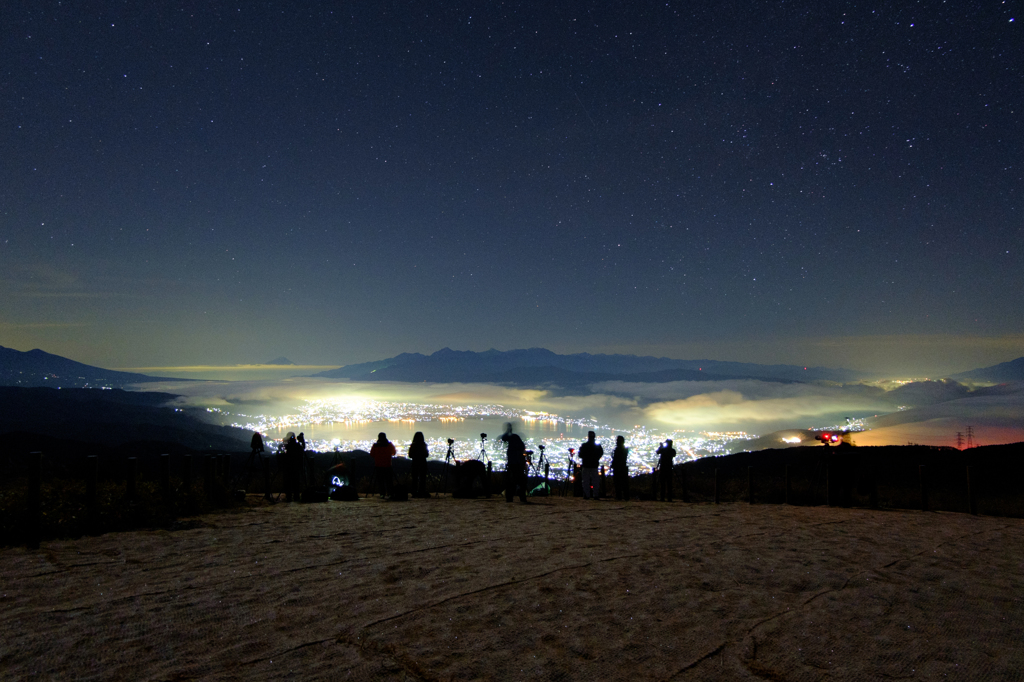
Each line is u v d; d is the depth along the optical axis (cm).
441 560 700
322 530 910
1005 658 439
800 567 686
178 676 386
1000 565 719
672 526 969
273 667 402
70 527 849
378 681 383
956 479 1862
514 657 425
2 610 512
